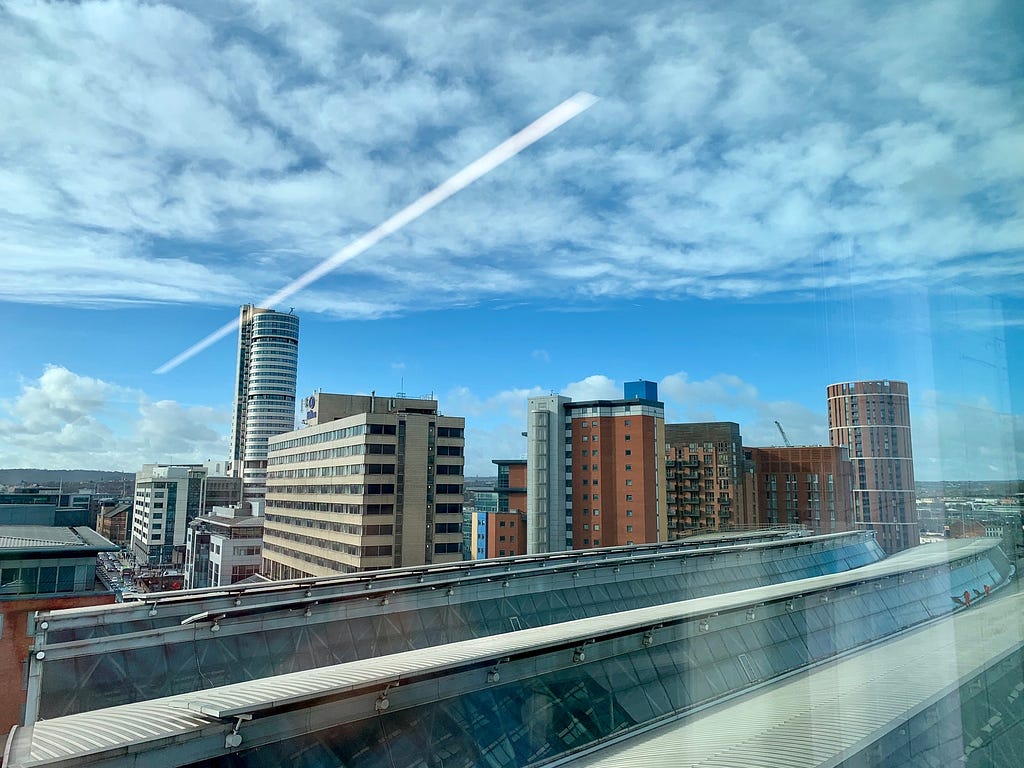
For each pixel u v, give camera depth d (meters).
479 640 15.77
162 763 9.33
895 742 9.08
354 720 11.33
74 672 16.48
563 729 13.34
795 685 14.16
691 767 11.01
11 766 8.44
